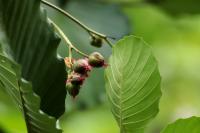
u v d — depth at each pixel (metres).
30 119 0.83
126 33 1.49
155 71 0.82
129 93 0.84
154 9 1.71
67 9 1.48
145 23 1.79
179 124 0.85
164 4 1.58
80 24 0.94
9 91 0.84
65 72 0.87
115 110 0.86
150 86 0.83
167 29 1.86
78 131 1.95
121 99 0.85
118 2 1.62
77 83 0.90
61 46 1.33
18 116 1.52
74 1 1.50
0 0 0.88
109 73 0.84
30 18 0.87
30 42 0.87
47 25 0.87
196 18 1.84
